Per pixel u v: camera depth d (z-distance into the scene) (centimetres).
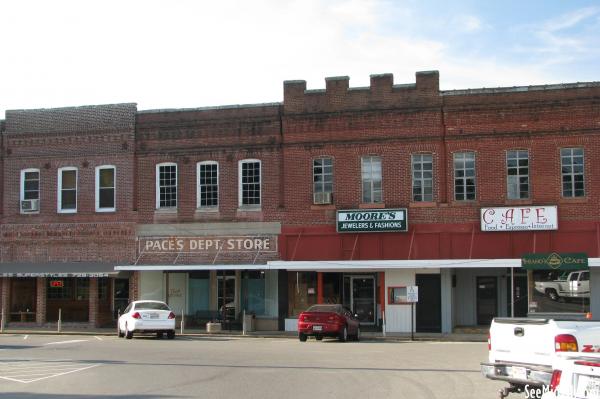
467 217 3169
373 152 3278
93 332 3291
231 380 1588
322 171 3334
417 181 3234
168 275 3522
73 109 3628
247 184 3419
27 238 3631
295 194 3347
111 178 3569
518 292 3291
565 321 1252
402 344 2656
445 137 3212
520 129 3148
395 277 3234
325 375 1673
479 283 3347
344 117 3316
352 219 3253
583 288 3066
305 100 3362
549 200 3102
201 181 3469
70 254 3578
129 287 3550
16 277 3647
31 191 3662
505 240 3117
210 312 3441
